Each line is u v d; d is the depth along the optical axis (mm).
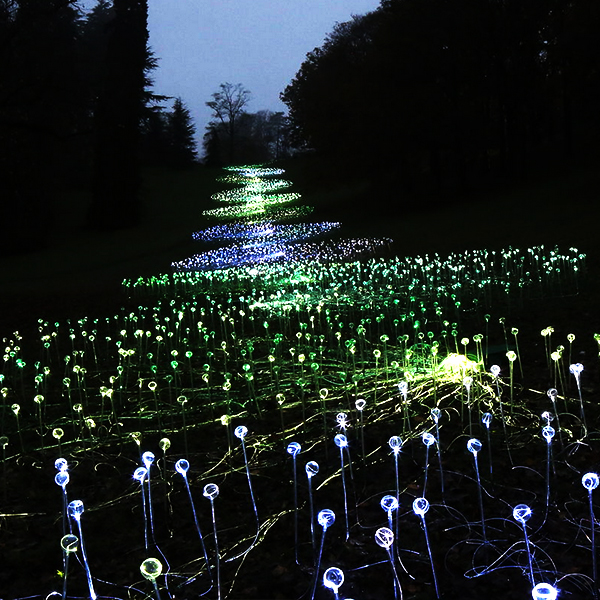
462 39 32062
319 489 4301
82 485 4762
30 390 7633
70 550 2850
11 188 30719
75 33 19875
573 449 4496
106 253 30094
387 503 2834
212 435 5586
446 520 3730
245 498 4305
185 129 69750
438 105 31969
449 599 3051
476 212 27031
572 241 16469
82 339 10656
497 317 9383
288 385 6871
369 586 3209
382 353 7996
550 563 3232
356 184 40875
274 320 10969
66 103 18656
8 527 4121
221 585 3326
